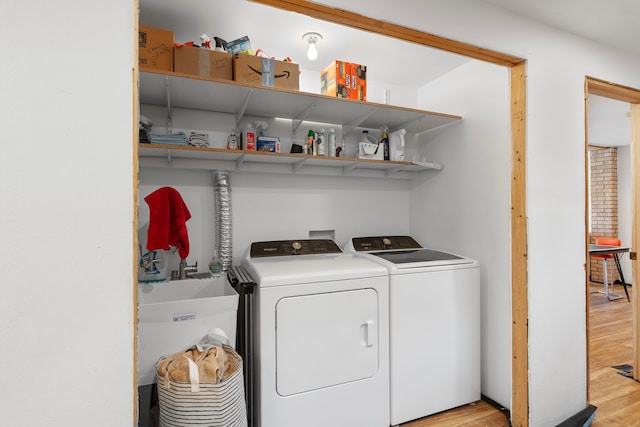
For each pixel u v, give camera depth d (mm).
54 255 803
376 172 2727
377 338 1864
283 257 2176
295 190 2525
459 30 1587
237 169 2240
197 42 2145
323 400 1731
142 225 2072
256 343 1668
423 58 2340
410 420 1958
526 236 1812
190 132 2195
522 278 1829
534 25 1823
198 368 1336
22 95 778
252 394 1709
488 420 1983
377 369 1861
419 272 1977
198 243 2223
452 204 2514
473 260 2168
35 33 788
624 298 4734
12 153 770
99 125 838
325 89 2260
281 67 1988
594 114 3707
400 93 2854
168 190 1895
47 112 796
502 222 2107
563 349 1929
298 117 2420
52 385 801
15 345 773
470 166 2357
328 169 2551
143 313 1479
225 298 1620
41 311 793
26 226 781
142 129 1861
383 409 1878
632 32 1972
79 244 822
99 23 840
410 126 2672
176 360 1411
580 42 2006
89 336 830
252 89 1880
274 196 2457
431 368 2002
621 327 3574
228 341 1592
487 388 2199
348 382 1788
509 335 2043
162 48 1781
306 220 2564
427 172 2768
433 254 2328
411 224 2951
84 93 827
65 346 811
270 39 2102
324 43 2146
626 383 2402
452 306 2072
